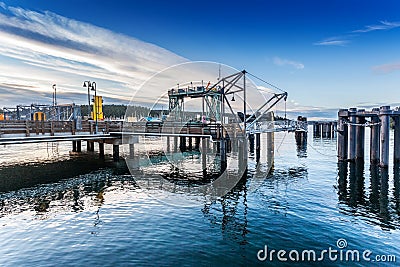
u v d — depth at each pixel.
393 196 12.88
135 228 9.52
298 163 22.78
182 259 7.48
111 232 9.19
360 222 9.89
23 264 7.22
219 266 7.15
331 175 17.66
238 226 9.70
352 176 16.97
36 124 19.50
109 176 17.91
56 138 19.17
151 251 7.91
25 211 11.21
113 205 12.02
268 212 11.07
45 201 12.56
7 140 16.47
